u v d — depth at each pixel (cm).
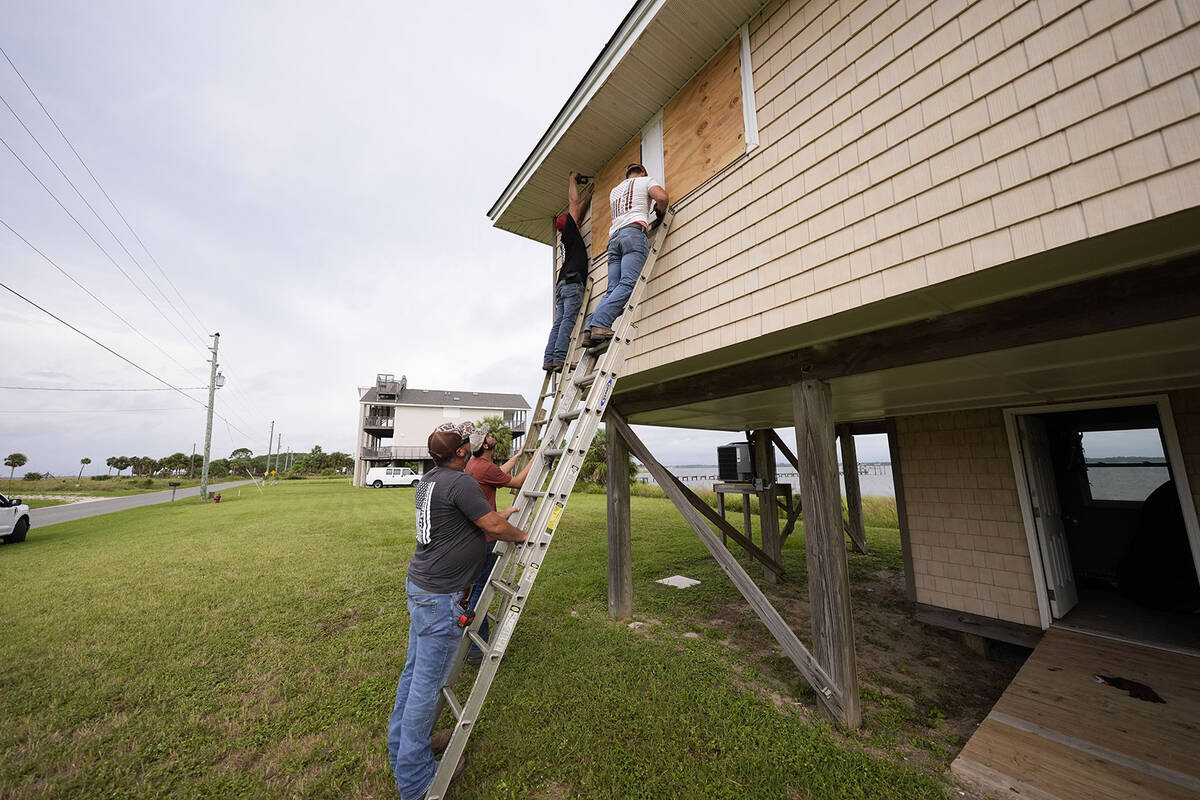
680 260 368
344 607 507
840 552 295
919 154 222
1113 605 437
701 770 238
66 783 233
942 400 443
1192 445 367
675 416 650
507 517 324
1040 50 187
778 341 311
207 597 543
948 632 477
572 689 319
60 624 458
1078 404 417
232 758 254
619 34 352
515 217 592
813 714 299
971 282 212
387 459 3253
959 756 236
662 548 859
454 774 235
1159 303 190
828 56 269
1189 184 147
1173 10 158
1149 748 232
